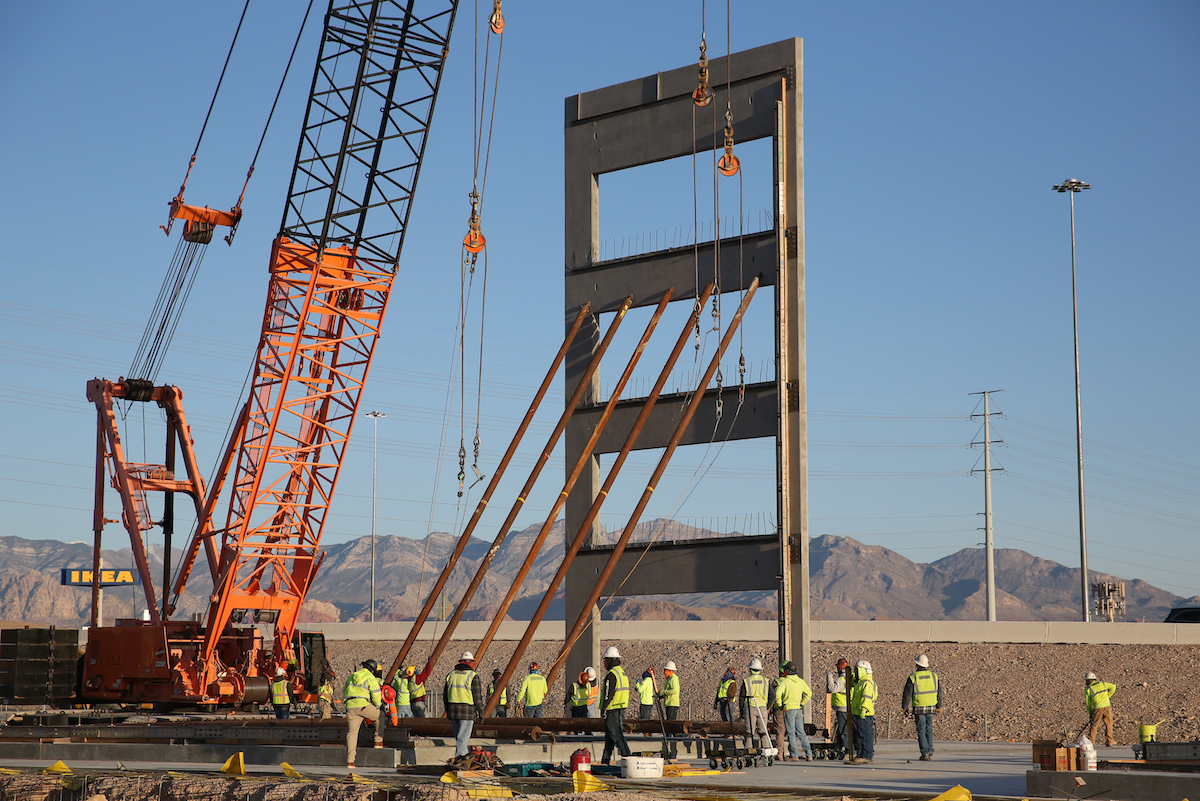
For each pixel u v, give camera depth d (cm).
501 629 6462
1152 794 1552
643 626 6150
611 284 3728
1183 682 4791
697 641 5981
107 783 1914
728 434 3459
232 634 3778
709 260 3538
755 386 3425
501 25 3141
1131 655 5141
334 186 3666
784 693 2381
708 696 5269
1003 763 2295
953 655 5412
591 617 3625
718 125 3547
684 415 3422
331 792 1669
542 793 1681
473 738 2436
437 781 1708
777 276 3369
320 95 3634
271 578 3819
